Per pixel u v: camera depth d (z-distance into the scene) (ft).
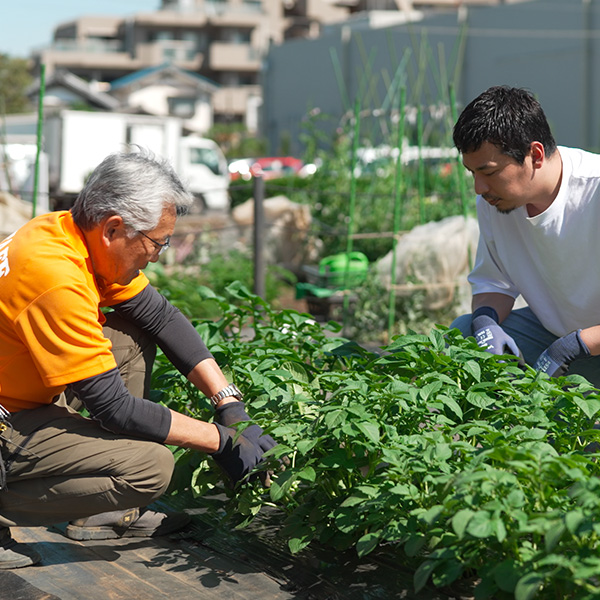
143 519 10.25
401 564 9.19
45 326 8.38
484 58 95.14
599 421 9.19
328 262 28.19
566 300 11.06
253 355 11.52
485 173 9.97
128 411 8.86
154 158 8.96
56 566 9.51
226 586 8.99
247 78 203.21
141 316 9.98
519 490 7.40
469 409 9.80
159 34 203.31
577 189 10.30
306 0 206.28
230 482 10.45
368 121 39.63
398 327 23.86
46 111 78.07
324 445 9.39
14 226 26.23
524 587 6.82
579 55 86.17
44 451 8.82
